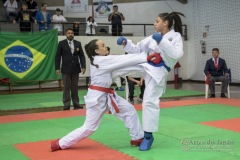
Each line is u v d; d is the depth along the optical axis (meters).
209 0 14.98
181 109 7.45
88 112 4.14
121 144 4.46
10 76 12.27
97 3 15.74
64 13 16.59
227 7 14.25
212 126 5.53
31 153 4.12
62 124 6.02
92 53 4.19
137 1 16.55
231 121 5.96
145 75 4.19
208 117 6.41
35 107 8.66
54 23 13.32
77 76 7.85
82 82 14.69
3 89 12.73
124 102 4.29
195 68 16.03
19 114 7.32
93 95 4.12
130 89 8.67
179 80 16.09
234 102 8.45
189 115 6.67
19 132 5.39
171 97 10.14
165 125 5.65
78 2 14.91
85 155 3.98
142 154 3.97
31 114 7.16
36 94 11.54
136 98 9.77
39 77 12.74
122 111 4.29
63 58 7.65
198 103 8.34
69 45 7.63
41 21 13.34
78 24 13.91
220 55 14.76
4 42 12.19
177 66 15.84
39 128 5.70
